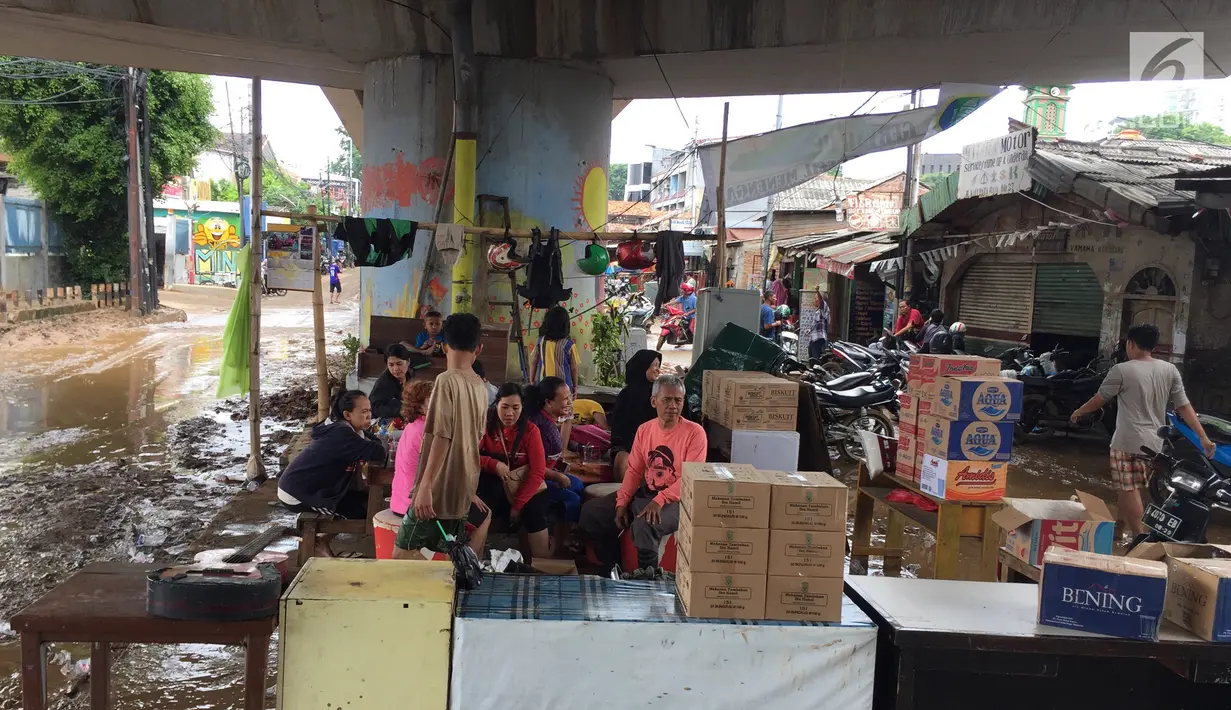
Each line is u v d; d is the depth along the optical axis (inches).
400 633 111.0
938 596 129.0
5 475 281.7
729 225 984.3
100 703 123.5
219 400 423.5
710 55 332.8
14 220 793.6
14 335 623.2
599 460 232.2
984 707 119.6
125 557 209.6
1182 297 370.9
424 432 147.6
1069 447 367.6
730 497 116.8
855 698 116.8
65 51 375.9
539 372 281.3
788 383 191.3
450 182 337.1
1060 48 320.5
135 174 794.8
